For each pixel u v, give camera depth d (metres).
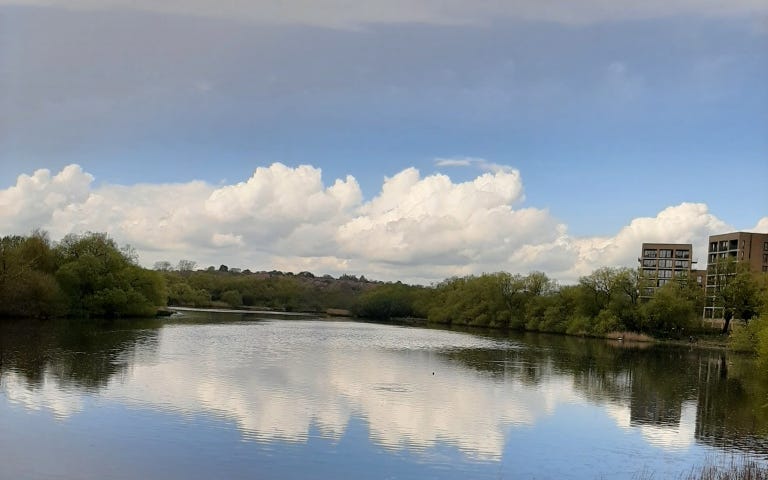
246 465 28.27
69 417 35.38
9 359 56.81
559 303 151.50
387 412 40.62
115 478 26.02
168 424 34.56
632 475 29.88
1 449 29.08
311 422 36.62
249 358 66.19
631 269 137.88
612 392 54.41
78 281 113.06
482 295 168.00
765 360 71.25
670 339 130.12
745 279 127.81
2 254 100.88
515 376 61.47
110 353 64.44
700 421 42.94
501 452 32.81
